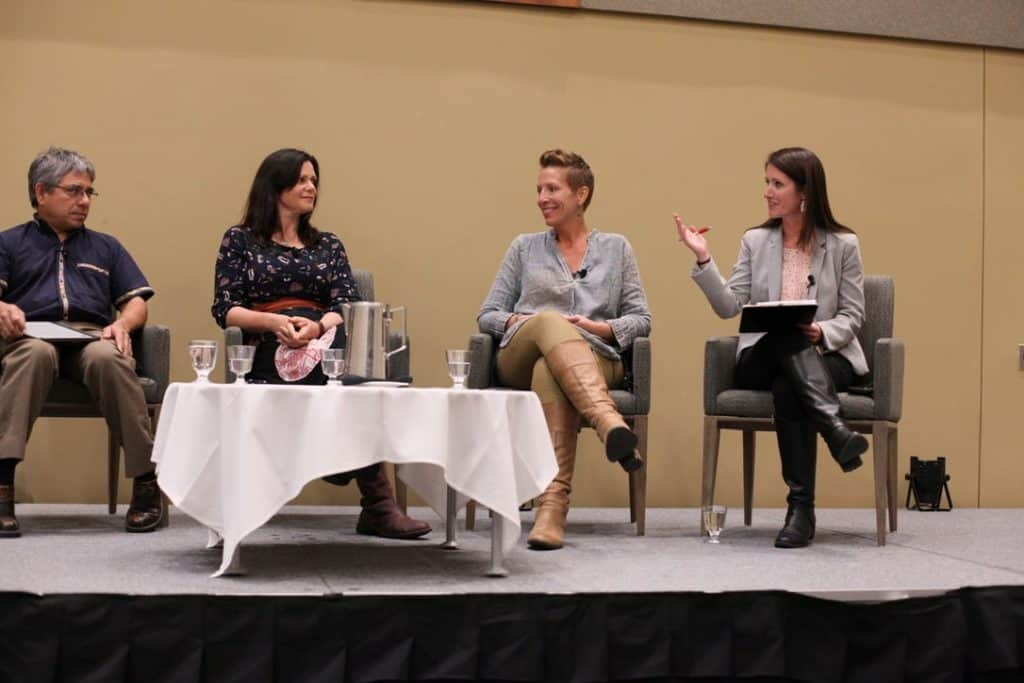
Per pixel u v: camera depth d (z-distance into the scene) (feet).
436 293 19.47
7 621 9.46
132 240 18.52
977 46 21.79
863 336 16.43
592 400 13.62
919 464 20.59
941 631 11.01
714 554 13.65
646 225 20.26
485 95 19.63
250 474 10.83
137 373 15.35
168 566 11.68
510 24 19.70
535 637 10.14
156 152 18.58
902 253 21.48
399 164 19.35
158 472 11.43
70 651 9.51
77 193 15.71
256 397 10.91
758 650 10.66
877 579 11.71
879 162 21.36
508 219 19.70
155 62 18.56
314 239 16.24
